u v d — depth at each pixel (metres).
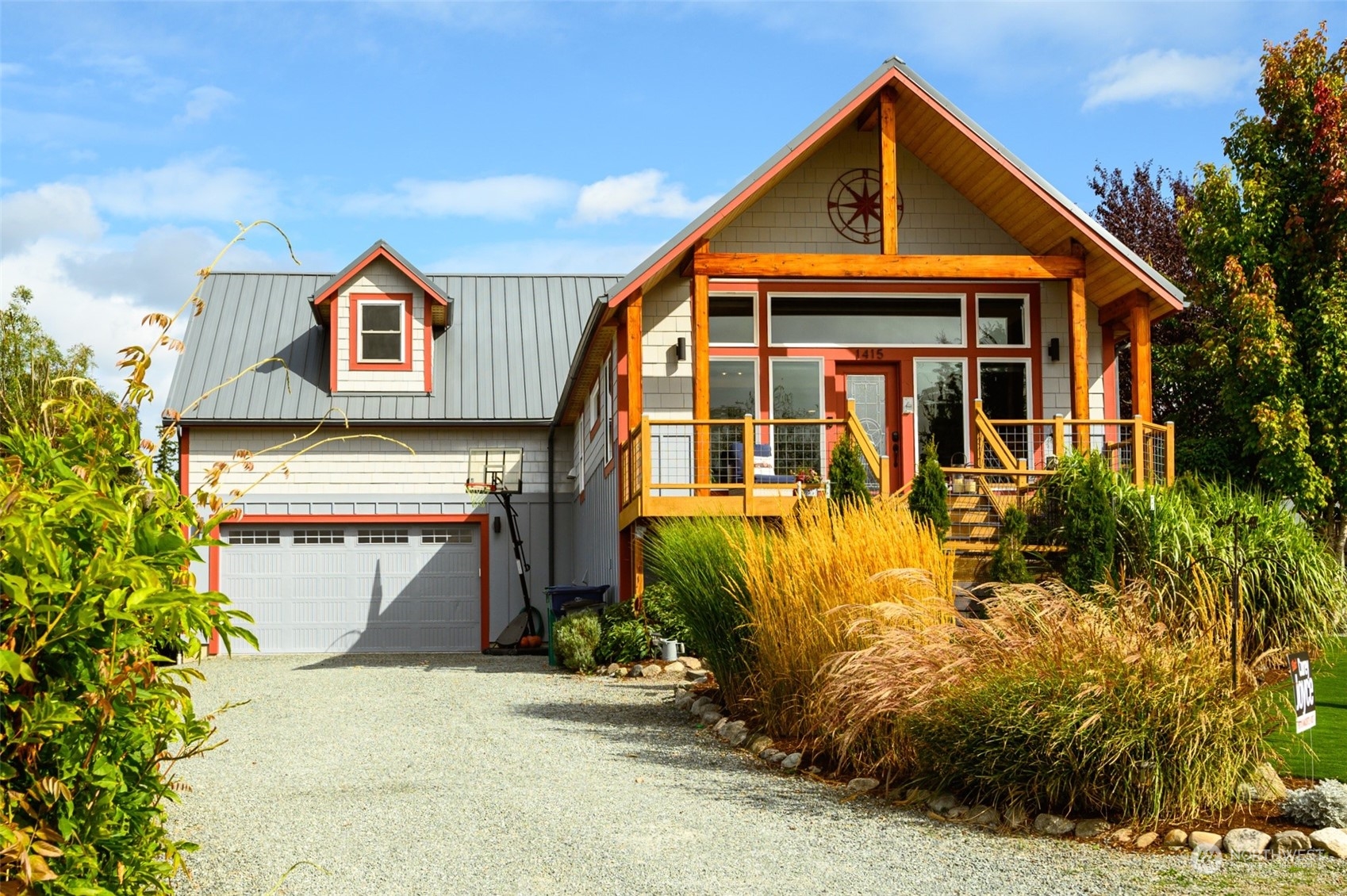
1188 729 6.51
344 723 11.37
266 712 12.37
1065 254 16.22
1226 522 11.91
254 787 8.27
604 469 18.77
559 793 7.82
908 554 9.27
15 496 3.51
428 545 22.95
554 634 17.00
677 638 15.63
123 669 3.84
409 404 22.98
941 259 15.58
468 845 6.51
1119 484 13.16
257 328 24.48
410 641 22.69
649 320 16.59
